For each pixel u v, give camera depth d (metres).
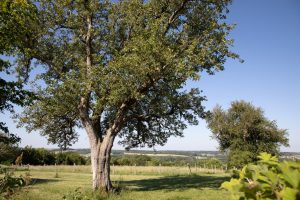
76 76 18.80
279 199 0.92
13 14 13.68
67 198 6.85
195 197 18.06
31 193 15.47
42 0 18.73
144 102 21.50
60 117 21.75
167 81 19.05
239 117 47.25
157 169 48.22
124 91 17.88
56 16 19.28
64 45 20.33
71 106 19.50
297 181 0.86
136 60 17.11
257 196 0.96
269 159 1.21
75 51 20.81
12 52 16.56
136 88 18.77
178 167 53.41
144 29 19.53
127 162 81.00
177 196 18.50
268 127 44.78
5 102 12.74
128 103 20.19
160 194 19.45
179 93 20.67
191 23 19.80
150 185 25.77
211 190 21.47
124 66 17.39
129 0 19.47
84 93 18.33
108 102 18.36
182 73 16.84
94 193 18.00
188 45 18.62
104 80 17.61
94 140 20.53
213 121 47.03
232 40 17.66
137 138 24.59
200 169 50.69
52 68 20.06
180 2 19.23
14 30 14.31
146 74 17.86
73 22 19.50
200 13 19.55
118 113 20.47
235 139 45.44
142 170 46.84
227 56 18.38
